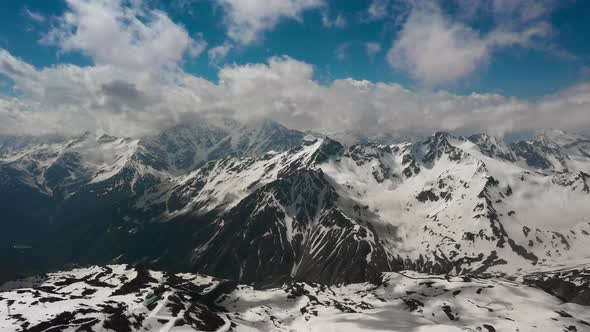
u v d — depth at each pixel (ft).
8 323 585.22
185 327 611.88
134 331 573.33
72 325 563.07
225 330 654.53
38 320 599.98
